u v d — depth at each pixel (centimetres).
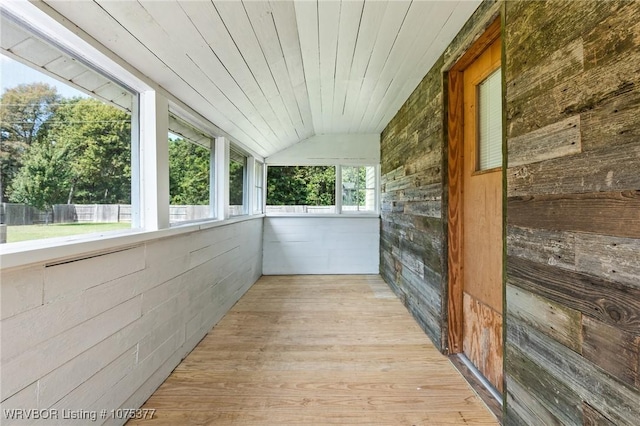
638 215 80
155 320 179
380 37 201
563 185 104
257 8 156
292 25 184
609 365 88
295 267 497
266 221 496
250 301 353
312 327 277
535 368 119
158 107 184
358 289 405
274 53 207
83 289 125
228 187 323
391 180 399
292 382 190
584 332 96
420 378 195
